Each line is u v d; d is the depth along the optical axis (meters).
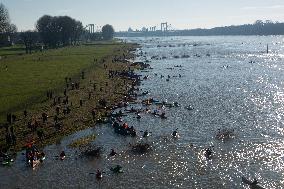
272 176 51.38
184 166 55.22
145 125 75.50
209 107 89.06
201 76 137.50
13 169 55.72
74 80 121.19
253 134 68.56
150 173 53.09
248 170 53.41
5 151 61.75
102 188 49.09
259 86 114.69
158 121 78.19
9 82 119.31
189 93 105.69
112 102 93.31
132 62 183.00
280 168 53.81
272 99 96.19
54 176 53.09
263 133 69.00
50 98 95.31
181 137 67.81
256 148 61.56
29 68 153.38
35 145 64.69
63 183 50.91
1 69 151.50
